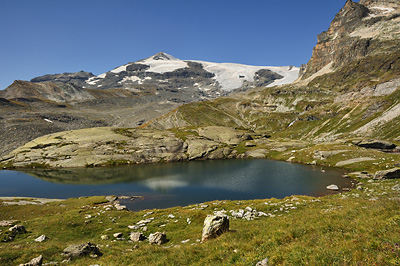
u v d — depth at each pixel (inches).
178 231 1147.3
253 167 4574.3
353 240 448.1
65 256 765.3
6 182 3806.6
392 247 370.6
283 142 6889.8
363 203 1054.4
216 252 578.2
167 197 2719.0
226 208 1552.7
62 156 5556.1
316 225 671.1
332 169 3846.0
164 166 5157.5
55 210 1953.7
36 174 4456.2
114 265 629.9
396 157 3595.0
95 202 2373.3
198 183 3400.6
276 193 2701.8
